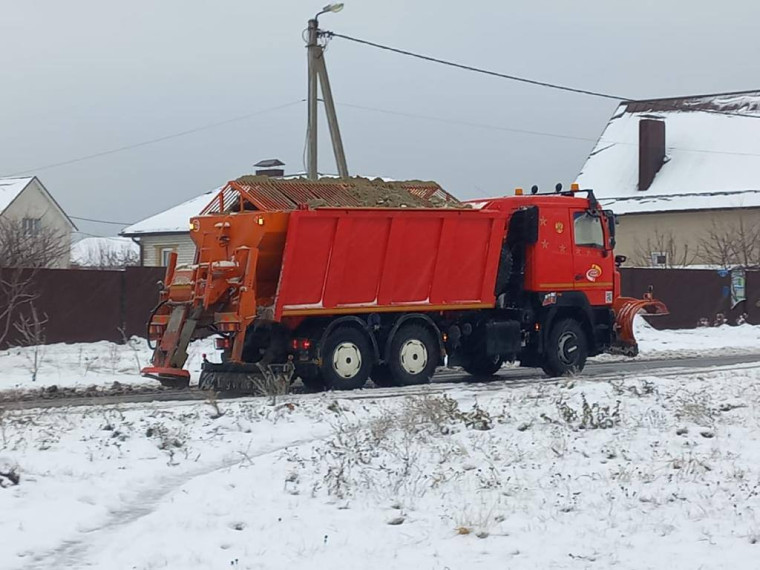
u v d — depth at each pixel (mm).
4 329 23047
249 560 7887
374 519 9164
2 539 8281
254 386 17188
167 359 17406
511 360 20562
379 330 18531
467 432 13422
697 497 9992
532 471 11188
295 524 8945
